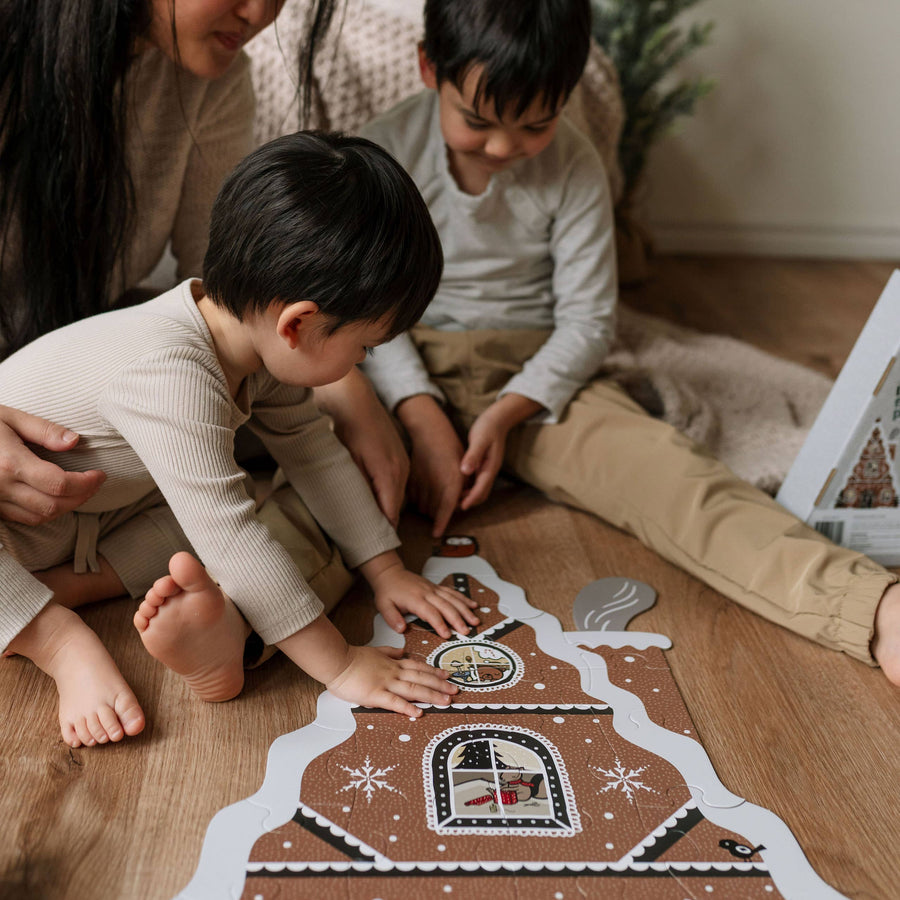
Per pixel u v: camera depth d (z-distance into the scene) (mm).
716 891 735
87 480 891
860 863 772
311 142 854
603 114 1803
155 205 1232
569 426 1304
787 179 2533
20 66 1043
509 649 1006
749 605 1087
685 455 1201
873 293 2340
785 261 2568
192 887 716
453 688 934
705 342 1853
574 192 1349
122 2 1026
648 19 2148
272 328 856
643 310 2141
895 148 2496
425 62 1259
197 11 1021
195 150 1246
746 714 939
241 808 789
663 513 1177
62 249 1112
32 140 1068
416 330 1388
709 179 2533
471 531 1250
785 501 1229
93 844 751
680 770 854
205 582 803
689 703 949
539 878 735
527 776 835
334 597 1045
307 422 1055
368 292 823
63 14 1014
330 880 725
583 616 1070
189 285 946
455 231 1350
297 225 811
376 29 1553
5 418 886
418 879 729
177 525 1060
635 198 2496
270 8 1055
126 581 1040
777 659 1024
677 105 2209
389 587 1050
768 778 858
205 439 853
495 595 1103
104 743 857
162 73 1173
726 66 2416
